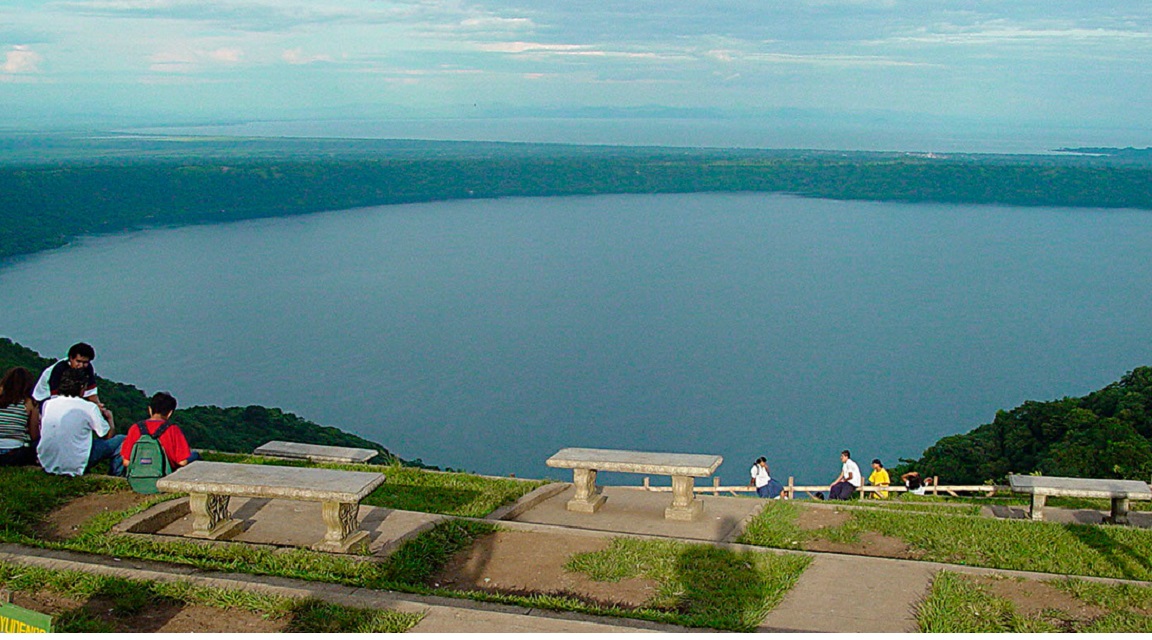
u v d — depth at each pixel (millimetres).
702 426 112625
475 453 102625
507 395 125250
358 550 6184
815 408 119188
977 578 5840
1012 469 28703
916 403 120562
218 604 5031
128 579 5254
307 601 5027
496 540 6566
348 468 9852
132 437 7422
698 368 140125
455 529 6656
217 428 36094
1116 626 5051
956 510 10742
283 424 41156
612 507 8258
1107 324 161500
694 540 6828
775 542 7055
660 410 119438
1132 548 6863
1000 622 5156
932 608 5297
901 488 14781
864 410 117812
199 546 6176
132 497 7395
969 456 30688
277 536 6680
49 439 7863
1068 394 122438
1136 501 11188
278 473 6504
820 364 140750
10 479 7676
